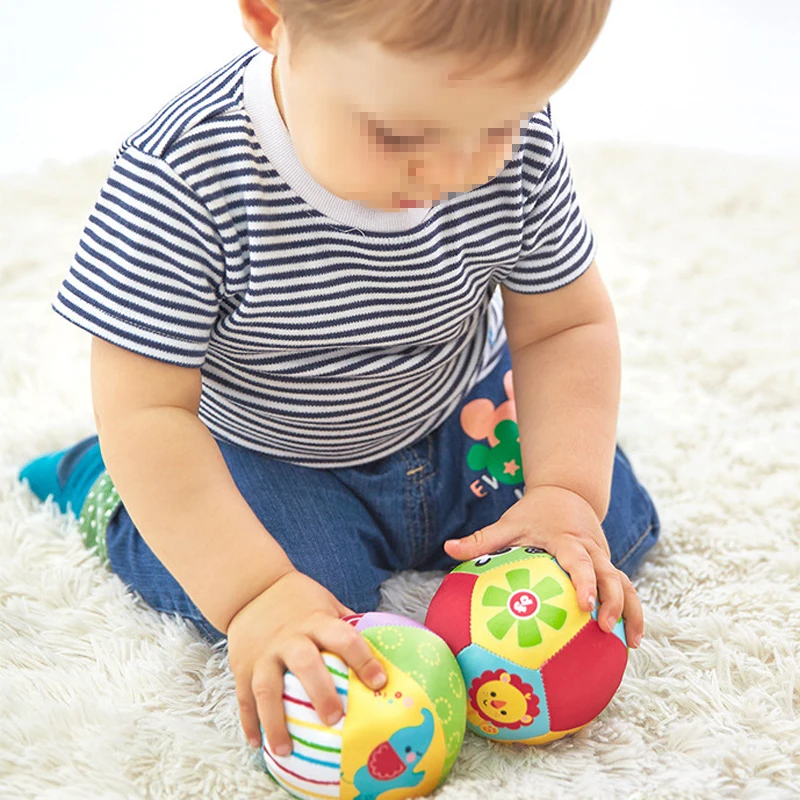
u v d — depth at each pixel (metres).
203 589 0.80
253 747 0.79
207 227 0.79
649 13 2.53
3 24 2.35
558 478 0.90
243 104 0.79
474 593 0.81
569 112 2.16
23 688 0.86
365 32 0.65
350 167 0.73
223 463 0.84
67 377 1.29
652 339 1.38
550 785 0.76
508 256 0.90
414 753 0.72
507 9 0.63
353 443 0.97
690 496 1.10
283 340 0.86
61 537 1.04
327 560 0.93
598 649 0.79
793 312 1.42
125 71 2.20
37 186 1.68
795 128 2.10
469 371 1.01
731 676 0.88
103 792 0.77
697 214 1.66
